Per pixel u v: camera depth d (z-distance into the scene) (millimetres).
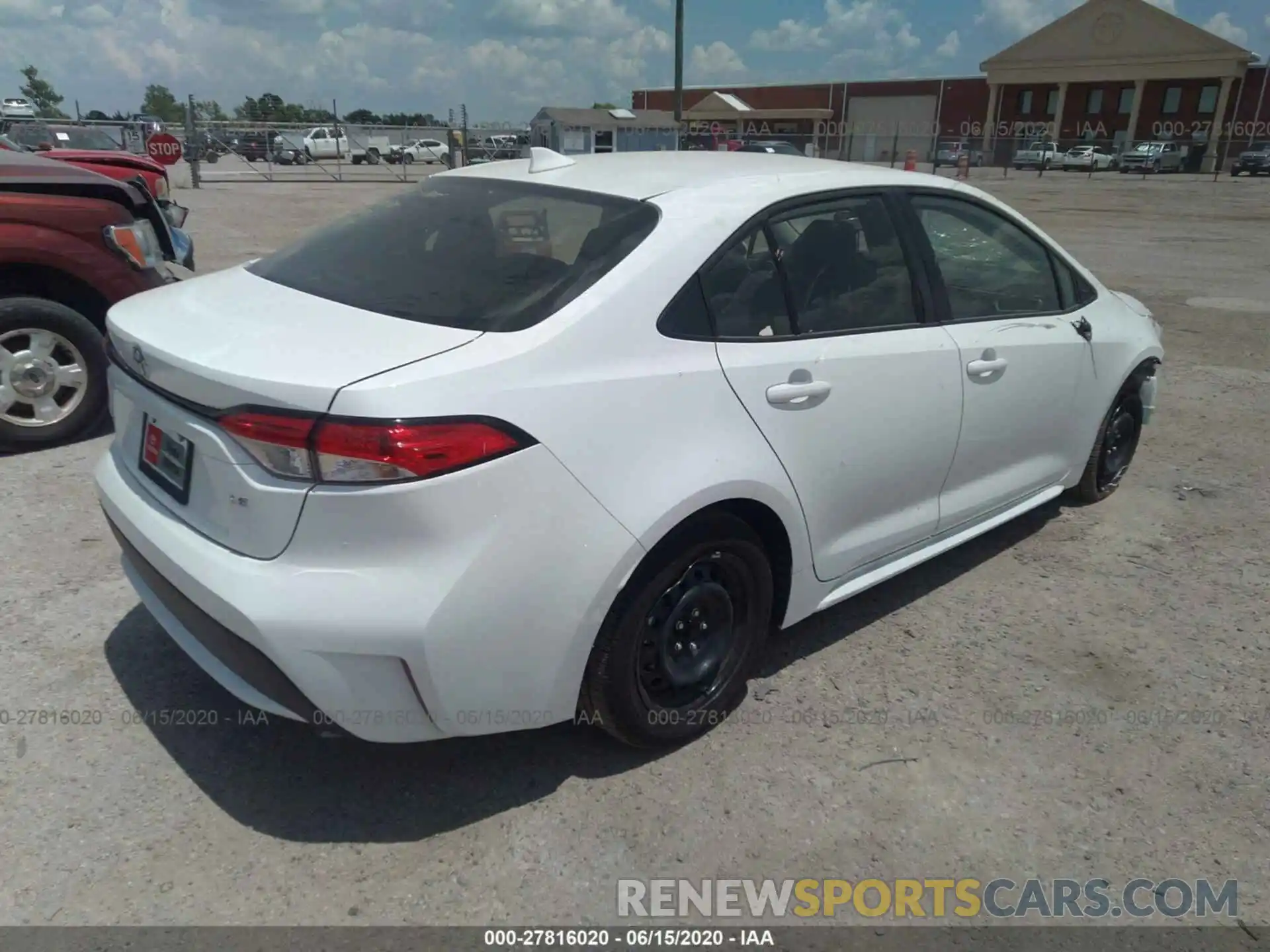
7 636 3328
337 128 27609
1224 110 51750
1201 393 6730
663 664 2746
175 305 2840
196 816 2574
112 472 2828
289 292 2801
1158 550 4340
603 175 3135
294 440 2152
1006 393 3713
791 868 2479
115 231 5062
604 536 2416
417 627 2188
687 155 3584
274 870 2410
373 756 2832
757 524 2932
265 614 2178
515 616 2318
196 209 17578
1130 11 52500
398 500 2141
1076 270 4371
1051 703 3186
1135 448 4965
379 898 2340
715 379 2676
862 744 2951
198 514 2434
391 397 2145
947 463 3529
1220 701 3229
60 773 2701
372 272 2826
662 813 2643
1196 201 25562
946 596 3893
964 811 2695
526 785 2732
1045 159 42156
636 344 2547
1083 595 3918
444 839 2529
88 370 5004
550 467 2320
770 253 2949
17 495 4441
